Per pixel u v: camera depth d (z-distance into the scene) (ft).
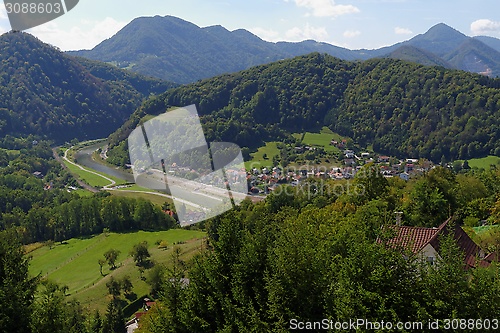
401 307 31.19
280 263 34.99
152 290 155.33
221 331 34.40
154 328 40.73
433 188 121.19
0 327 32.89
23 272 37.83
